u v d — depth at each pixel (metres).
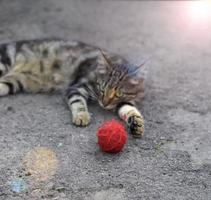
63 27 1.64
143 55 1.44
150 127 1.12
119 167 1.00
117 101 1.17
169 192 0.94
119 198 0.93
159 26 1.67
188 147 1.06
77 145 1.06
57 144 1.06
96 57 1.26
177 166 1.01
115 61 1.23
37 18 1.70
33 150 1.04
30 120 1.14
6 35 1.55
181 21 1.71
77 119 1.12
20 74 1.25
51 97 1.24
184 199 0.93
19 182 0.96
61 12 1.76
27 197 0.93
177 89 1.28
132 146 1.06
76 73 1.26
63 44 1.29
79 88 1.21
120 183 0.96
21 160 1.01
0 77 1.25
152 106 1.21
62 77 1.26
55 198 0.93
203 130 1.12
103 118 1.16
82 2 1.88
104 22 1.70
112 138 1.01
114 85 1.16
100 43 1.53
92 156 1.02
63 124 1.13
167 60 1.42
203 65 1.39
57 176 0.97
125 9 1.82
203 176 0.98
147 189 0.95
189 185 0.96
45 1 1.86
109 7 1.84
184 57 1.44
